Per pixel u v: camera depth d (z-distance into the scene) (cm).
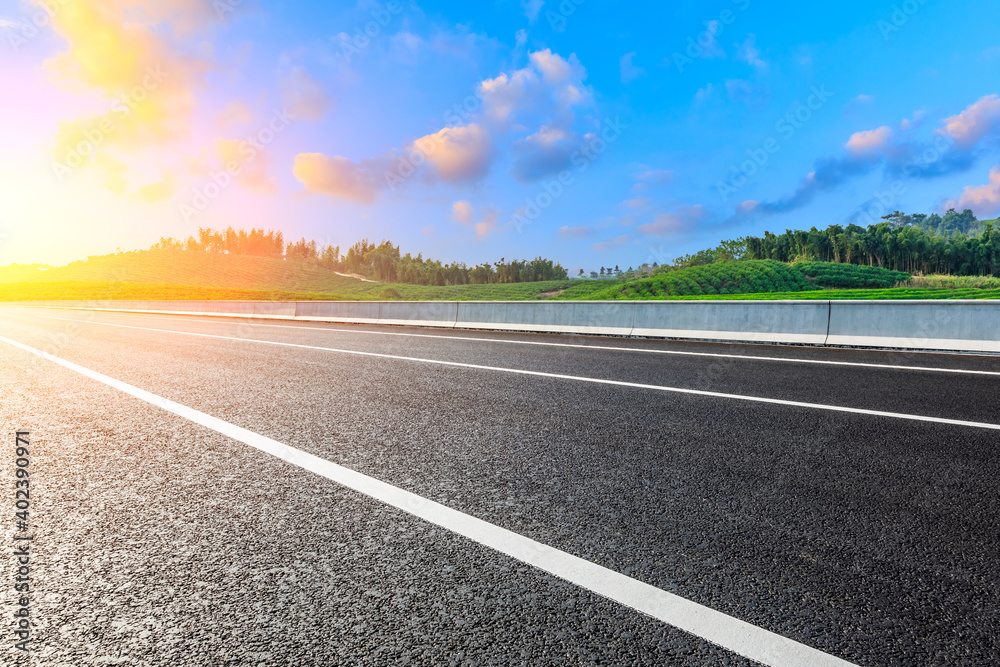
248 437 396
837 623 173
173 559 216
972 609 181
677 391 562
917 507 265
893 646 162
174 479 309
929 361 786
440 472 319
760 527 243
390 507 268
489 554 219
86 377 669
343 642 163
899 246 12500
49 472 321
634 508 265
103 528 245
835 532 238
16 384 623
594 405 497
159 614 179
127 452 360
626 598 186
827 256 13400
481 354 901
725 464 329
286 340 1191
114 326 1756
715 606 182
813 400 515
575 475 312
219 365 775
